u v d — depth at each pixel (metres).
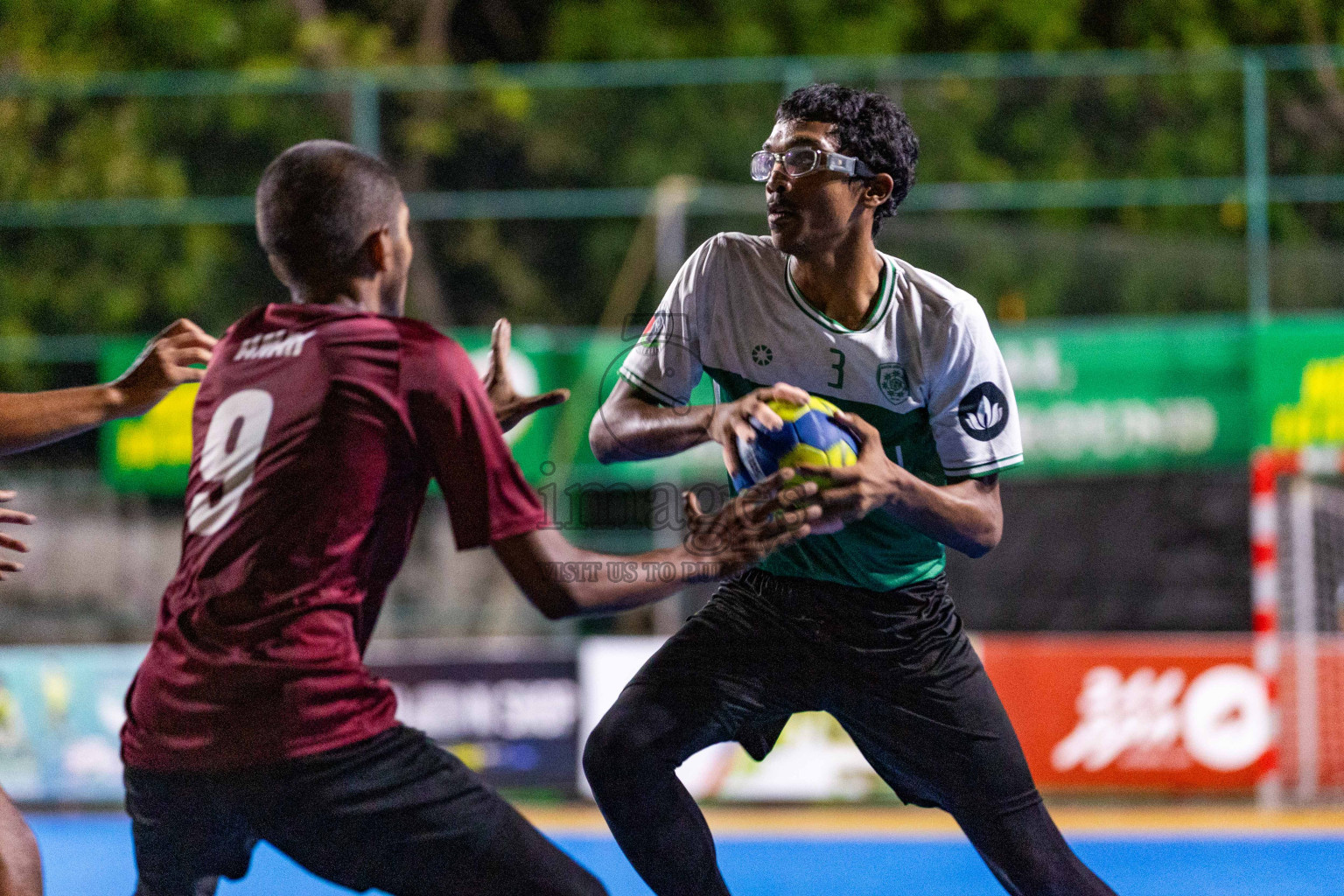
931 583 8.13
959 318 7.71
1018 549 19.61
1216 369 19.31
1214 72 20.34
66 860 15.34
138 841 6.45
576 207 20.20
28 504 19.59
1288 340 19.19
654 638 18.23
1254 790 17.92
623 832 7.73
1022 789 7.89
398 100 20.52
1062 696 17.92
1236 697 17.98
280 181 6.42
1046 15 28.86
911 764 8.03
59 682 18.11
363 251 6.50
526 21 29.70
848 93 7.69
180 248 20.59
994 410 7.83
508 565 6.21
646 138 20.62
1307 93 20.28
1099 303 20.59
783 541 6.57
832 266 7.76
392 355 6.11
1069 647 17.97
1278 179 20.23
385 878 6.19
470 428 6.16
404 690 18.08
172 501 19.72
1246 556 19.36
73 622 19.61
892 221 20.45
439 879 6.17
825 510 6.88
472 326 20.34
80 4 26.19
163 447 19.36
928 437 8.05
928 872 14.65
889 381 7.81
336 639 6.01
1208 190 20.28
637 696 7.84
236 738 5.90
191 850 6.38
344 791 5.96
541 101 20.59
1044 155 20.67
